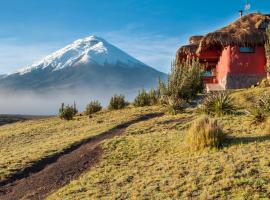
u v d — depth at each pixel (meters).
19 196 14.28
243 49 37.38
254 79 36.94
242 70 37.19
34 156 18.75
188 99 30.62
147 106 33.34
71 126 29.28
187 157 14.85
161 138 18.62
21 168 17.11
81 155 17.91
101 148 18.34
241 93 28.95
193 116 24.05
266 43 35.03
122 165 15.73
